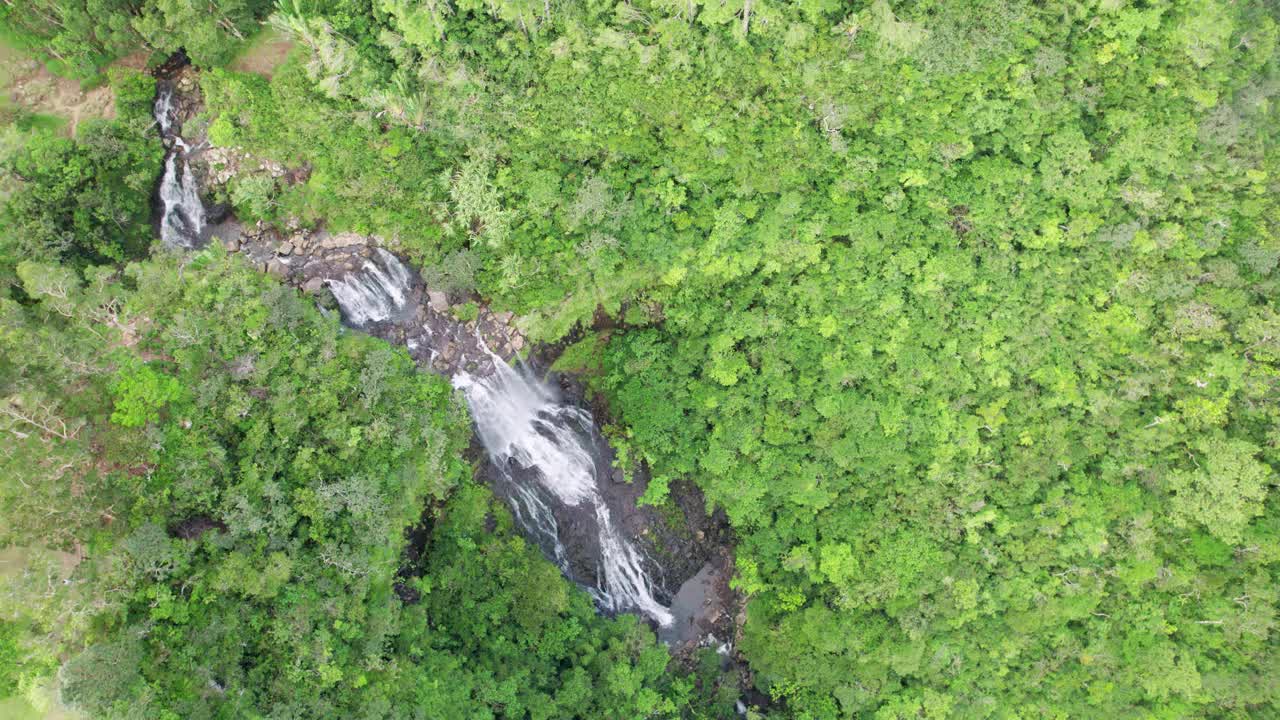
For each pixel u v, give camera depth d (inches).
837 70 1301.7
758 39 1302.9
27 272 1143.0
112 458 1125.1
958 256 1311.5
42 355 1123.3
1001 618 1320.1
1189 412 1278.3
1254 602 1235.9
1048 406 1320.1
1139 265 1305.4
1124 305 1302.9
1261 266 1261.1
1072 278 1322.6
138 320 1223.5
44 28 1259.8
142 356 1206.3
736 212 1325.0
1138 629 1285.7
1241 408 1273.4
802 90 1311.5
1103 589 1299.2
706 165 1318.9
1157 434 1288.1
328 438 1255.5
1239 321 1273.4
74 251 1258.6
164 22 1251.8
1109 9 1264.8
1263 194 1275.8
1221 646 1256.8
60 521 1064.2
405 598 1307.8
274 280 1310.3
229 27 1291.8
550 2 1269.7
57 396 1130.7
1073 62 1291.8
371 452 1278.3
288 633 1128.8
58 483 1073.5
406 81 1291.8
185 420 1182.3
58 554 1091.3
